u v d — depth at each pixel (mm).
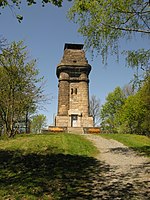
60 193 9594
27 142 23438
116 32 13461
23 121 31516
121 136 32688
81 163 15609
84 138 29266
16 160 15469
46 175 12133
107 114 66125
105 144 25219
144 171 13766
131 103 50500
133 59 13695
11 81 25562
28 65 27078
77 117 50906
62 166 14383
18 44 25172
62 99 51719
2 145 22219
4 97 26703
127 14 12961
